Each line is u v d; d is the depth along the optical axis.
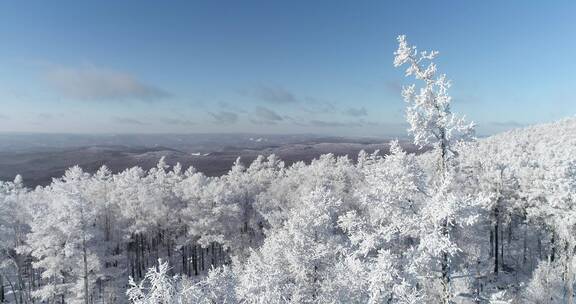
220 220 43.78
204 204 43.19
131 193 45.66
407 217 10.55
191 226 42.50
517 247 48.94
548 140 105.00
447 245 9.66
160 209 43.56
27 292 40.97
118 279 35.69
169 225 44.31
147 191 44.72
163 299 11.15
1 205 36.34
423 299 10.64
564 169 26.89
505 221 45.31
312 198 19.44
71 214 29.28
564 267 30.89
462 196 10.39
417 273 10.52
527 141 110.81
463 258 23.66
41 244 29.94
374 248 10.94
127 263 45.56
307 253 17.95
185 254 46.94
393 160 10.95
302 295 16.55
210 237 41.69
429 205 10.15
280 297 14.60
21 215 39.47
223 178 71.50
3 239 33.94
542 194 34.38
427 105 10.38
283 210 43.69
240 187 57.22
